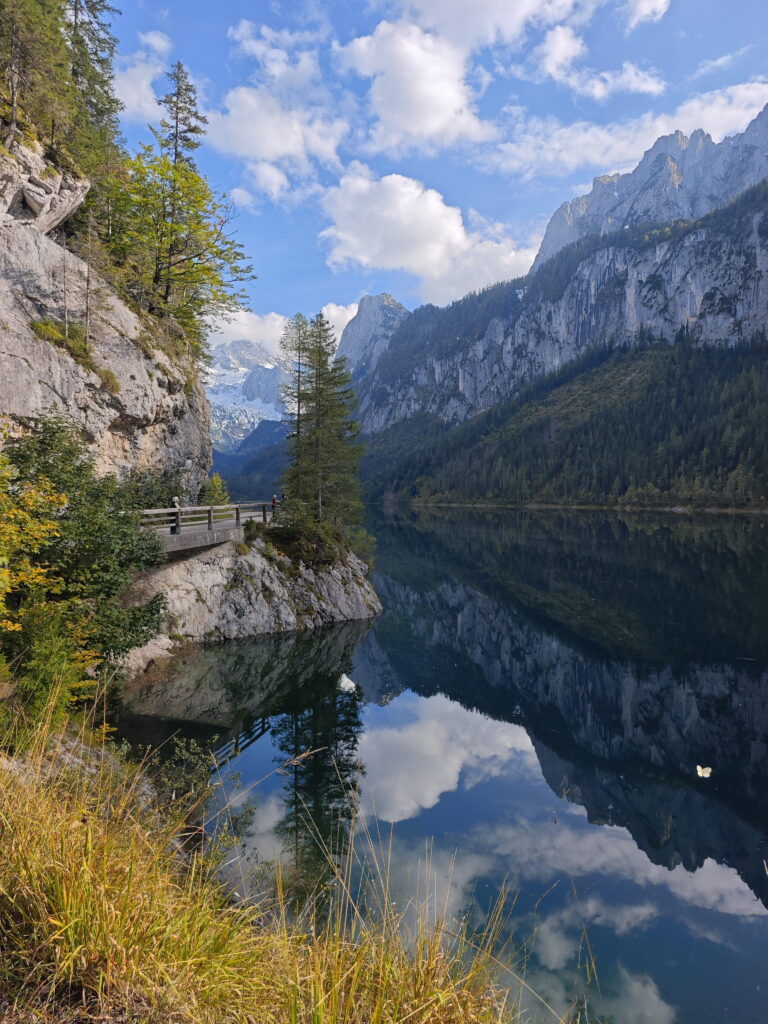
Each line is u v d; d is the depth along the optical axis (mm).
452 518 129250
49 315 21375
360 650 25422
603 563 52250
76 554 12617
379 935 3412
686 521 104375
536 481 184000
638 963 8031
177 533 21062
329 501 33906
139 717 14781
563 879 10172
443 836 11281
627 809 13148
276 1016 2818
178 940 3004
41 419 13867
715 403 181000
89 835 3199
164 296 32531
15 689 8867
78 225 28406
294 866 8672
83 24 33250
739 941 8594
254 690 18688
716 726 18562
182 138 31094
